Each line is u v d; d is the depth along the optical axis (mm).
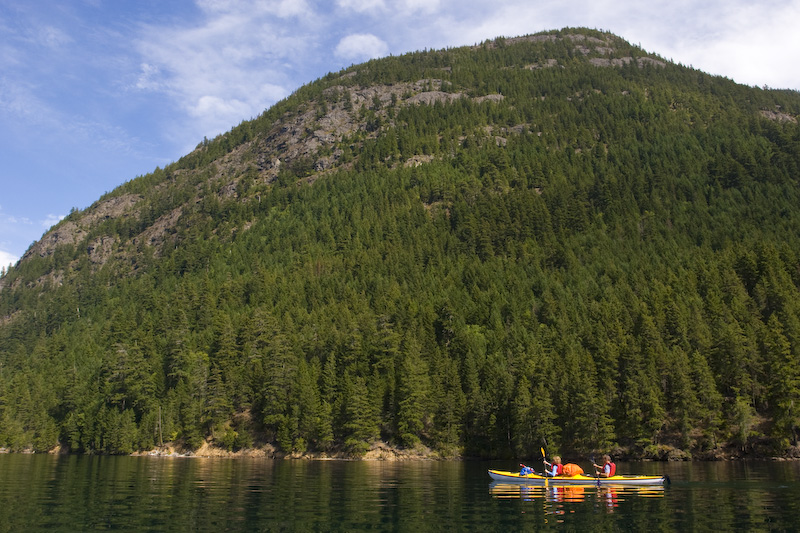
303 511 36438
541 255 172375
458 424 100875
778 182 199250
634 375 91375
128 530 30375
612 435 87438
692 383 89188
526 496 43406
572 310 129125
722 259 140375
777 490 45750
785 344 86750
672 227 179750
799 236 157875
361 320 126562
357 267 177750
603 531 30109
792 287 117688
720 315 109312
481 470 73562
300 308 145125
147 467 74688
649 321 104750
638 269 148250
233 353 121375
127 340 140875
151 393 117750
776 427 84375
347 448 100438
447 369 106125
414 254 182875
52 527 31172
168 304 164375
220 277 182750
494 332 123500
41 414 124938
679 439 88938
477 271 160750
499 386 101625
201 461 89500
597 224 189750
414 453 98750
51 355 163625
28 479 56812
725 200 189750
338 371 113000
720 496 42406
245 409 114375
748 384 89812
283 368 109625
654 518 33531
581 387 89125
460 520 33219
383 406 105000
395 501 41000
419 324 125688
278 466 79000
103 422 112875
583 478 50500
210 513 35594
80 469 70438
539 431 91562
